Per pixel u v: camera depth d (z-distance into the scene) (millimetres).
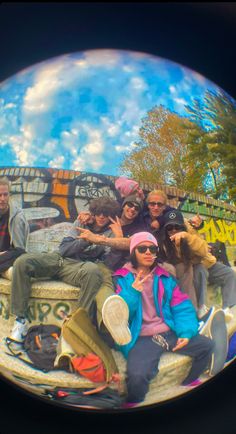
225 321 2678
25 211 2572
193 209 2652
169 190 2631
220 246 2686
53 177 2580
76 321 2514
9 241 2559
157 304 2549
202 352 2621
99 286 2502
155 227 2580
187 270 2596
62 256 2525
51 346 2543
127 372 2543
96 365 2539
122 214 2562
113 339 2521
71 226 2543
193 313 2598
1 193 2602
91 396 2646
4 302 2562
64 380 2588
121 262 2531
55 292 2520
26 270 2535
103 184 2574
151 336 2543
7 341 2576
